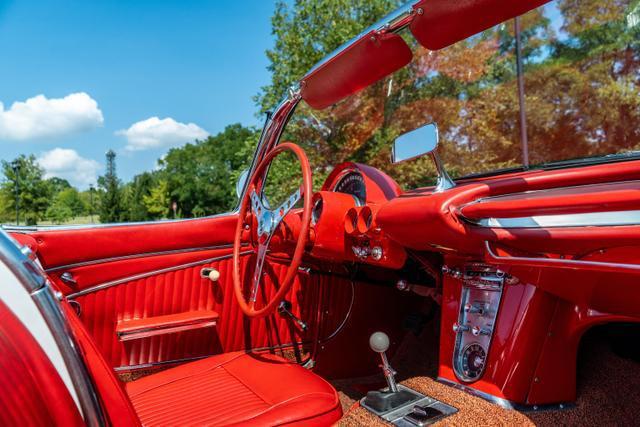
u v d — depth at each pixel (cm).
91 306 166
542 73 244
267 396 130
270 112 196
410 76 214
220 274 188
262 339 197
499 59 238
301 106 198
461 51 221
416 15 137
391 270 214
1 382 76
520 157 249
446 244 129
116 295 170
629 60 229
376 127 216
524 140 246
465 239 118
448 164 239
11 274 77
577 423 119
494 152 248
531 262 99
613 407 123
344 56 162
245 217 186
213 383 143
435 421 116
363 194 174
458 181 179
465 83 228
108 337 169
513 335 127
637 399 126
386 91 211
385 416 120
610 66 234
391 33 148
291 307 201
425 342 220
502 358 127
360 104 208
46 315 76
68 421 81
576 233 98
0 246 73
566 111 246
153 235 173
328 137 211
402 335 226
